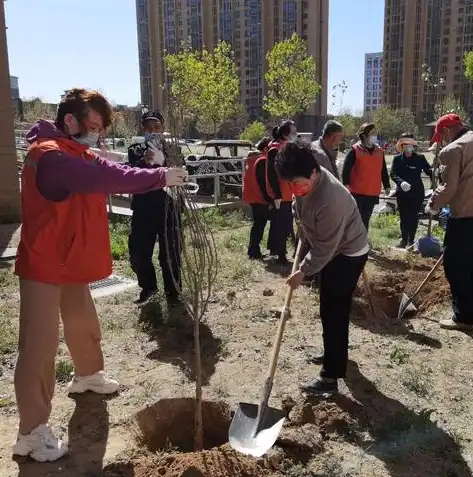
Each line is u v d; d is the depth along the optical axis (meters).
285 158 3.27
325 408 3.57
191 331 4.96
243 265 7.21
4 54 10.26
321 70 77.69
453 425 3.47
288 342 4.75
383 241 9.17
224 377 4.10
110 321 5.23
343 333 3.74
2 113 10.41
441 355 4.52
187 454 3.08
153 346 4.71
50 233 2.95
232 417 3.57
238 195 14.31
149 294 5.77
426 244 7.67
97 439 3.29
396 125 61.94
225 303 5.75
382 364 4.32
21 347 3.02
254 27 74.44
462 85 81.31
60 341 4.79
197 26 71.62
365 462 3.10
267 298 5.95
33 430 3.08
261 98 76.56
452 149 4.74
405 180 8.57
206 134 41.06
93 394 3.81
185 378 4.09
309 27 74.69
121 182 2.81
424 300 5.93
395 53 85.06
